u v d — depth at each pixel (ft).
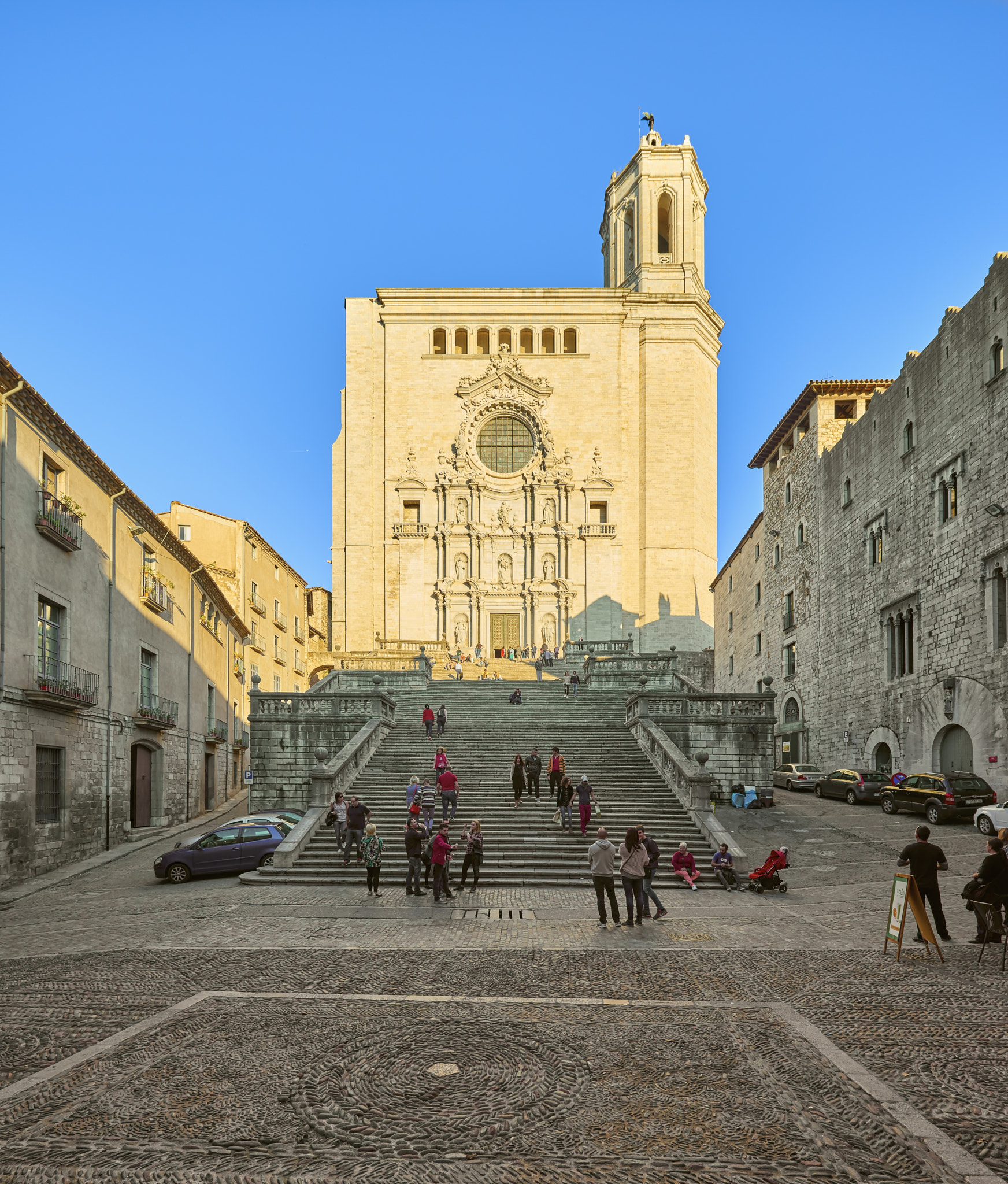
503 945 45.42
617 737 99.30
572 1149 21.95
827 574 145.28
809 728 152.46
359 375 216.13
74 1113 24.17
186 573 130.00
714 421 227.81
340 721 99.60
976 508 99.91
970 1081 26.22
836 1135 22.67
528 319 216.33
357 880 64.95
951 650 104.99
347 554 209.15
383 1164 21.26
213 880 72.23
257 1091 25.63
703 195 238.07
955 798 88.28
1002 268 94.79
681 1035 30.35
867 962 41.42
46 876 81.20
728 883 63.00
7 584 75.61
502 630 206.80
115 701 100.73
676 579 208.74
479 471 210.79
